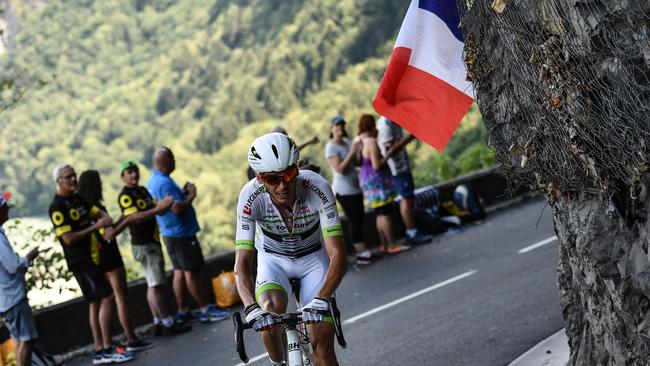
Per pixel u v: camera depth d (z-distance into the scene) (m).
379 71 91.56
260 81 101.56
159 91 112.94
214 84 111.69
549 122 4.28
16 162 104.94
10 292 7.70
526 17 4.16
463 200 13.12
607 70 3.73
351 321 8.79
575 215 4.45
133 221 8.68
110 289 8.40
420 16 5.68
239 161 94.38
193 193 9.30
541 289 8.83
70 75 119.25
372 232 12.41
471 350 7.22
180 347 8.64
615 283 4.25
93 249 8.32
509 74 4.57
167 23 127.00
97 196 8.55
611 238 4.20
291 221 4.79
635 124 3.64
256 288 4.82
